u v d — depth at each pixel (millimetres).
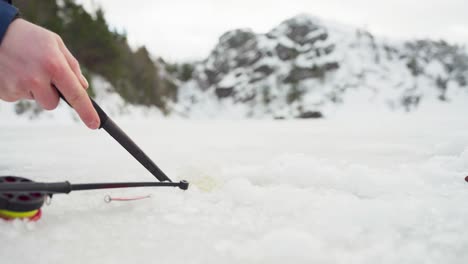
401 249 532
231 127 7719
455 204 770
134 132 5168
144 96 17656
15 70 692
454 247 539
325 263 488
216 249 539
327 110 22797
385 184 1011
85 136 4023
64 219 671
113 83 15000
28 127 6406
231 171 1253
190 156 1938
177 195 879
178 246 550
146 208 762
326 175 1104
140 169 1402
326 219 678
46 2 12773
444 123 7305
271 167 1253
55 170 1391
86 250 529
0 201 588
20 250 519
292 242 524
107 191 917
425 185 1002
